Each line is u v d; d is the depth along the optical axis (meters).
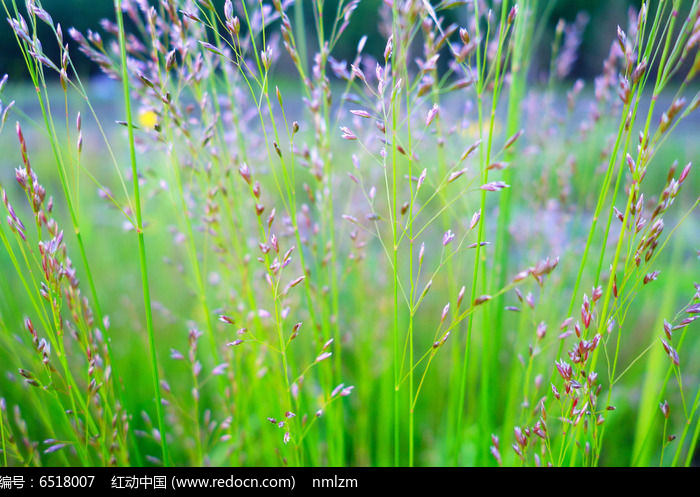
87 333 0.30
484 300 0.28
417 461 0.37
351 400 0.38
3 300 0.35
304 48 0.34
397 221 0.28
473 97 0.36
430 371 0.40
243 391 0.35
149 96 0.32
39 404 0.32
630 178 0.29
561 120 0.37
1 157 0.71
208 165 0.31
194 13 0.29
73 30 0.30
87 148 0.78
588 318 0.28
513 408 0.34
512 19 0.28
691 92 1.67
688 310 0.28
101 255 0.50
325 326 0.33
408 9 0.28
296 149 0.32
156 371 0.30
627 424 0.37
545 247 0.41
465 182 0.37
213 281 0.36
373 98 0.33
